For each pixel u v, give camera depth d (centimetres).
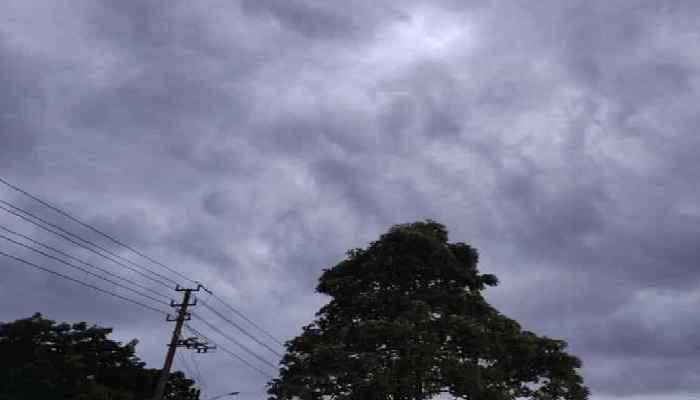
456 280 3288
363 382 2677
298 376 2800
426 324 2869
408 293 3130
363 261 3341
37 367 3619
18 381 3562
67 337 3928
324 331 3131
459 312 3097
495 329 3139
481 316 3144
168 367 3288
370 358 2738
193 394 4350
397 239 3262
